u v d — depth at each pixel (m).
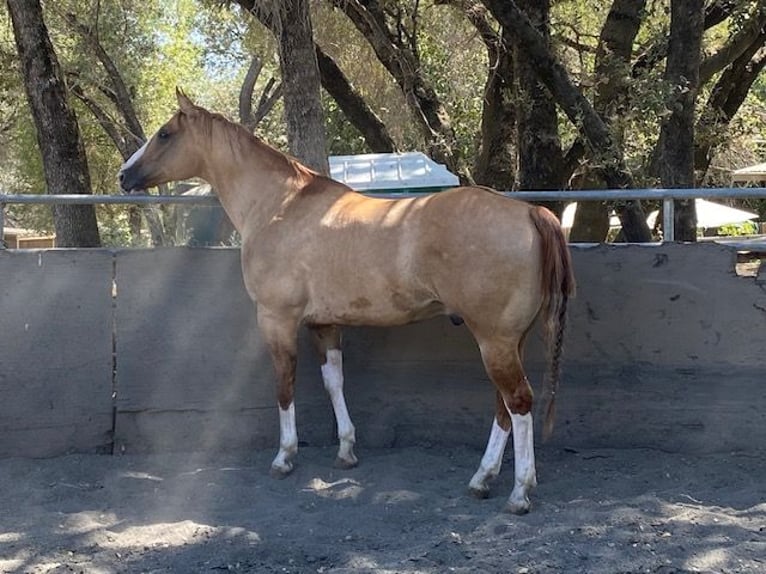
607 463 5.49
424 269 4.76
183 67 21.50
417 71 13.10
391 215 4.95
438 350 5.85
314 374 5.94
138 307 5.86
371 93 14.05
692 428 5.67
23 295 5.77
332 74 13.13
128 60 18.02
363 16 12.06
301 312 5.24
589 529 4.32
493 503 4.83
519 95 10.36
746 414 5.62
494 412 5.83
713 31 14.27
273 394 5.91
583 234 12.11
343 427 5.48
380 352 5.87
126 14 17.31
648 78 9.05
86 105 18.27
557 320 4.55
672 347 5.68
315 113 7.30
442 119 13.23
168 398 5.89
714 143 13.54
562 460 5.58
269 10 7.21
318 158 7.31
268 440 5.94
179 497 5.04
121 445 5.88
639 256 5.67
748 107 17.88
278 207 5.31
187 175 5.63
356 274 4.97
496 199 4.68
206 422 5.91
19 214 23.28
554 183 10.47
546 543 4.16
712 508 4.64
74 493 5.14
